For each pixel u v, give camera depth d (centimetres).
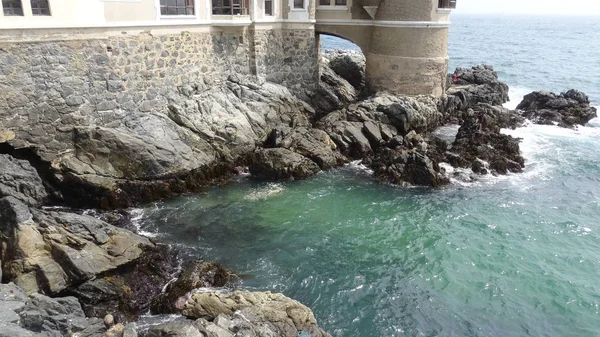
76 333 1119
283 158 2177
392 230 1791
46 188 1811
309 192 2075
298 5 2802
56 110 1792
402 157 2211
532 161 2475
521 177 2283
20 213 1349
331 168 2312
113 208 1842
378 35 2941
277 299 1261
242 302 1242
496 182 2219
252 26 2591
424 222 1848
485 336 1282
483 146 2409
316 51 3008
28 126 1725
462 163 2328
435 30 2836
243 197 2011
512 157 2414
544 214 1930
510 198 2064
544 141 2767
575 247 1703
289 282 1472
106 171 1869
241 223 1805
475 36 12756
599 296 1437
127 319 1261
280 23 2783
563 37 12281
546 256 1644
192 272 1423
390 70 2934
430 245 1694
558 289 1468
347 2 2981
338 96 3109
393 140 2408
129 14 1978
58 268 1291
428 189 2131
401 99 2786
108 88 1952
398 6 2792
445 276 1524
